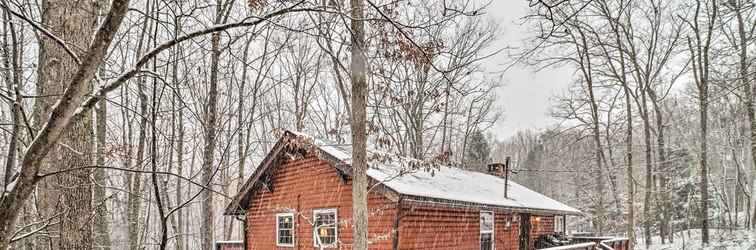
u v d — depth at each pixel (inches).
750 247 740.0
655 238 1067.3
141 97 223.6
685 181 1101.7
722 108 1034.1
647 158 936.9
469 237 541.3
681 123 1167.0
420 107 858.8
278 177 558.9
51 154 194.5
